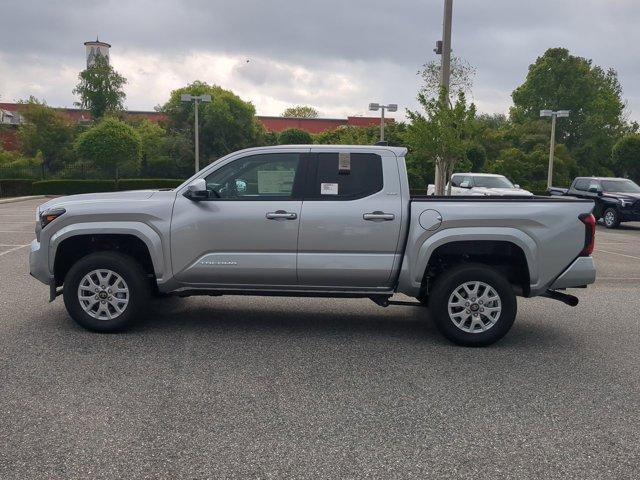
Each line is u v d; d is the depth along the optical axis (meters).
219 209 5.75
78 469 3.24
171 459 3.37
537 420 4.01
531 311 7.37
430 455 3.47
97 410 4.03
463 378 4.82
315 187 5.78
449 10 14.17
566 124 68.69
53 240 5.85
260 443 3.58
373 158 5.82
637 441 3.71
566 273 5.64
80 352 5.30
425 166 26.77
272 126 84.56
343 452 3.49
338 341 5.84
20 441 3.55
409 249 5.64
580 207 5.63
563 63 69.25
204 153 56.72
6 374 4.70
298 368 4.98
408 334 6.15
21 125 55.34
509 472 3.29
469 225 5.61
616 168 52.75
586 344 5.88
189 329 6.16
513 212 5.58
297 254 5.72
